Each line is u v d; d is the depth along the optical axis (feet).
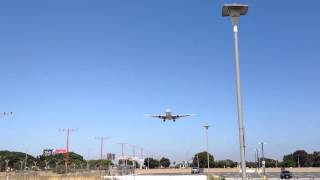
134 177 258.57
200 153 651.25
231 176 334.24
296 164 655.76
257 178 306.14
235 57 63.36
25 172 246.27
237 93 61.87
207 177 254.47
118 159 503.20
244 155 59.57
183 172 476.54
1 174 239.09
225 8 64.13
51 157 535.19
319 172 454.81
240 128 60.39
